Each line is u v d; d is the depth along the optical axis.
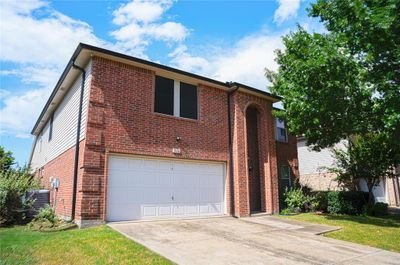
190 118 13.01
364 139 15.97
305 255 7.16
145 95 11.64
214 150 13.45
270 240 8.58
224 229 9.92
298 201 15.58
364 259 7.16
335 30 11.23
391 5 8.65
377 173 15.91
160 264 6.00
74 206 10.10
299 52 11.70
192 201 12.50
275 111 14.38
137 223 10.19
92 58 10.59
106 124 10.41
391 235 10.09
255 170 15.63
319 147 13.61
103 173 10.05
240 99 14.59
